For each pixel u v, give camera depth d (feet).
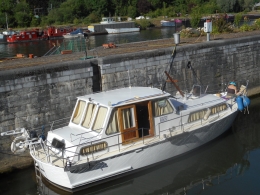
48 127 45.42
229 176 40.75
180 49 58.70
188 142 42.65
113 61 50.98
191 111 43.11
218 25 91.04
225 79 66.28
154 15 272.72
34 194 37.83
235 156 45.44
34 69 43.68
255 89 72.13
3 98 41.78
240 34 84.58
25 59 62.90
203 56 62.13
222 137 49.34
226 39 66.59
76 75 47.24
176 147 41.52
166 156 41.01
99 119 37.63
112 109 36.96
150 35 176.96
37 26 242.99
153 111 39.63
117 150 37.29
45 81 44.68
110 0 276.82
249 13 231.30
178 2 283.18
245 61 69.26
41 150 38.34
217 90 65.16
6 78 41.73
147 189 38.42
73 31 182.39
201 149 45.93
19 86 42.75
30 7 287.89
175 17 263.29
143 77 54.70
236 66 67.77
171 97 46.03
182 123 42.32
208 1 267.18
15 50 135.44
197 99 47.47
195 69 61.31
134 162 38.40
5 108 42.01
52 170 35.40
